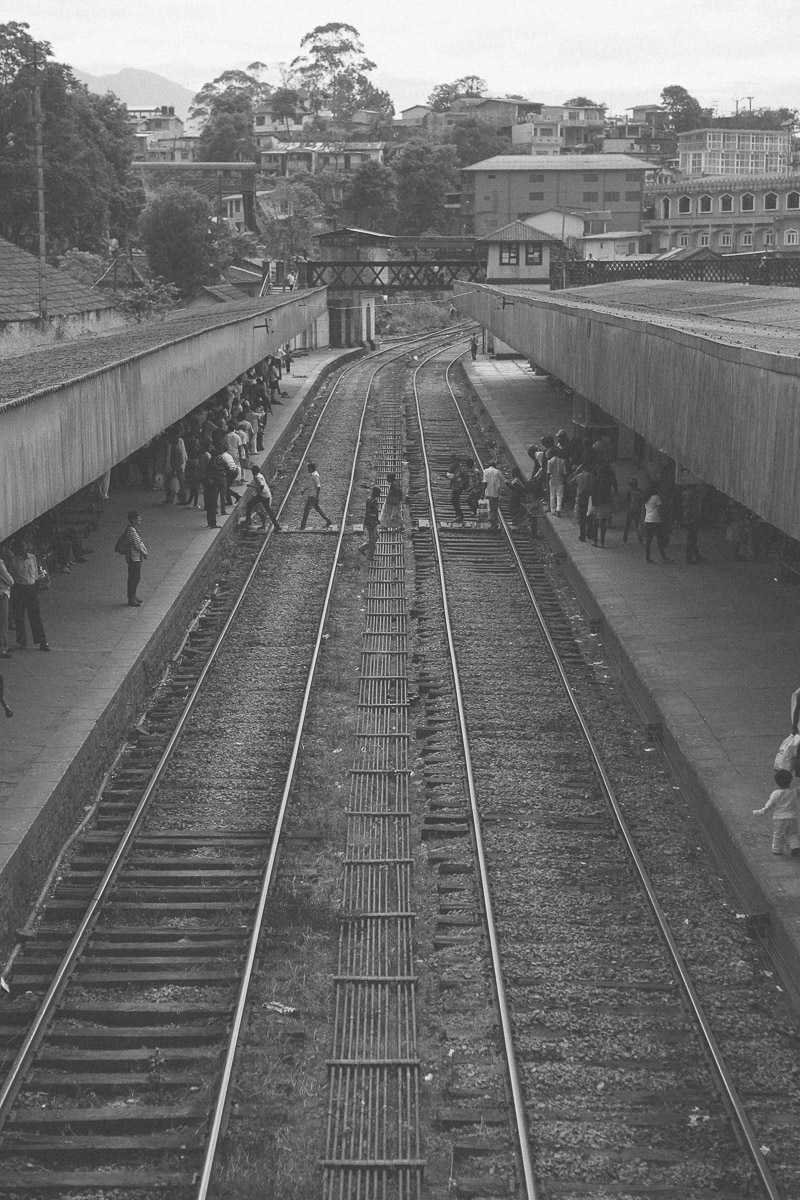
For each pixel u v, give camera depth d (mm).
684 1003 10039
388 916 11523
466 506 31281
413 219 105125
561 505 28125
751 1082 9008
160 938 11094
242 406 35281
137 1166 8281
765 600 21031
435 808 13969
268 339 38219
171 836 13109
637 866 12281
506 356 64188
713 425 16656
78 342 28062
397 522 28828
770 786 13359
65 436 15492
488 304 50062
